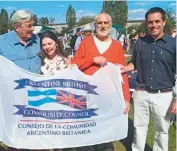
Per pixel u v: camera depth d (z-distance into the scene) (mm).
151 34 4594
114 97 4574
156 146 5051
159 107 4762
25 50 4457
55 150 5000
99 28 4547
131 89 7445
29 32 4344
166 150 4980
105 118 4590
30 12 4320
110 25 4590
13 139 4363
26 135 4395
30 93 4340
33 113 4375
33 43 4512
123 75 4645
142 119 5023
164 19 4539
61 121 4422
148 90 4805
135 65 4910
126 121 4668
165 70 4664
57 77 4344
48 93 4352
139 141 5105
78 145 4500
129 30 46875
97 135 4566
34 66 4469
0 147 5766
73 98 4422
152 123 7102
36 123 4395
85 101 4477
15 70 4293
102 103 4547
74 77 4391
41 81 4320
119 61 4645
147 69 4738
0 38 4480
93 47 4605
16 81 4312
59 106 4391
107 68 4484
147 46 4691
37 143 4406
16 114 4363
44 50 4418
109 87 4531
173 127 6875
